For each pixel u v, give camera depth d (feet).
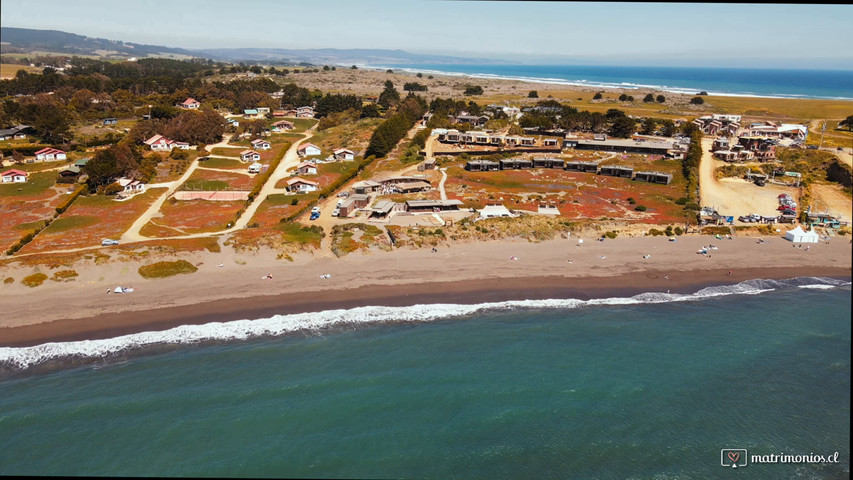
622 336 206.49
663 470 142.20
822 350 197.06
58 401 164.04
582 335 207.00
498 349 196.65
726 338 205.46
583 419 160.97
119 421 156.87
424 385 175.52
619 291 244.42
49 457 143.74
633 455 147.33
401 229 303.68
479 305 228.22
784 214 339.16
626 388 174.81
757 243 302.45
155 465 142.20
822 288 250.37
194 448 147.84
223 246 269.85
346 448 149.38
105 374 177.58
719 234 314.55
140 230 301.02
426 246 286.66
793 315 223.92
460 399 169.07
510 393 171.94
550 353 194.39
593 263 272.10
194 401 165.89
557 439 153.17
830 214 342.23
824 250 293.64
